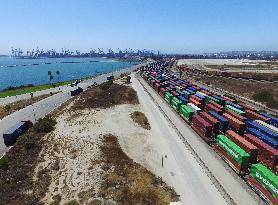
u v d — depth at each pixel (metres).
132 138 62.09
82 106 90.69
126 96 108.31
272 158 44.12
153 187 41.91
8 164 48.09
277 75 174.25
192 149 56.00
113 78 174.88
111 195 39.31
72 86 146.00
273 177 37.44
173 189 41.75
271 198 36.62
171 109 90.69
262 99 108.19
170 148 56.69
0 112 88.62
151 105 95.88
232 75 182.38
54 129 68.06
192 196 39.81
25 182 43.12
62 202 37.97
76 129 67.50
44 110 90.81
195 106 78.19
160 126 71.38
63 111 86.25
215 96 94.06
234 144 49.22
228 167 48.66
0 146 58.66
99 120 75.19
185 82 134.62
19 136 62.72
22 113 87.88
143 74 189.62
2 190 40.50
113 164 48.50
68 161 49.75
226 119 63.88
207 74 192.00
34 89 141.50
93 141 58.94
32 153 53.50
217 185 42.59
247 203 38.34
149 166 48.91
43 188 41.44
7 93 129.25
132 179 43.66
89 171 45.81
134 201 38.03
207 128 59.19
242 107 79.06
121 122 73.69
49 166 48.25
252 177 41.59
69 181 43.22
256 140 50.34
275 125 65.50
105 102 96.69
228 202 38.31
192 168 47.97
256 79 162.88
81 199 38.38
